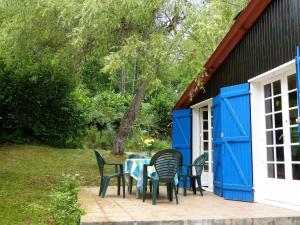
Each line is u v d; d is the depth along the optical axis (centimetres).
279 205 550
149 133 1731
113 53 786
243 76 662
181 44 812
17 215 531
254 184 603
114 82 2255
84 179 912
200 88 828
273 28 574
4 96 1196
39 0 846
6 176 842
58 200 450
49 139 1308
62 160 1093
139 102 1177
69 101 1327
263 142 613
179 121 928
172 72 906
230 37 673
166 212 476
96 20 771
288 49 532
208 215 454
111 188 807
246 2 959
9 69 1184
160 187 853
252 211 493
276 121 584
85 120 1414
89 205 537
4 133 1244
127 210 490
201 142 877
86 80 2145
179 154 570
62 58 996
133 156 742
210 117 831
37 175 884
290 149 543
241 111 638
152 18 851
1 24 917
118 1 774
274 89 595
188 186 846
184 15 844
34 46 951
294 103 539
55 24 882
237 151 637
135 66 902
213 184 737
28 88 1233
